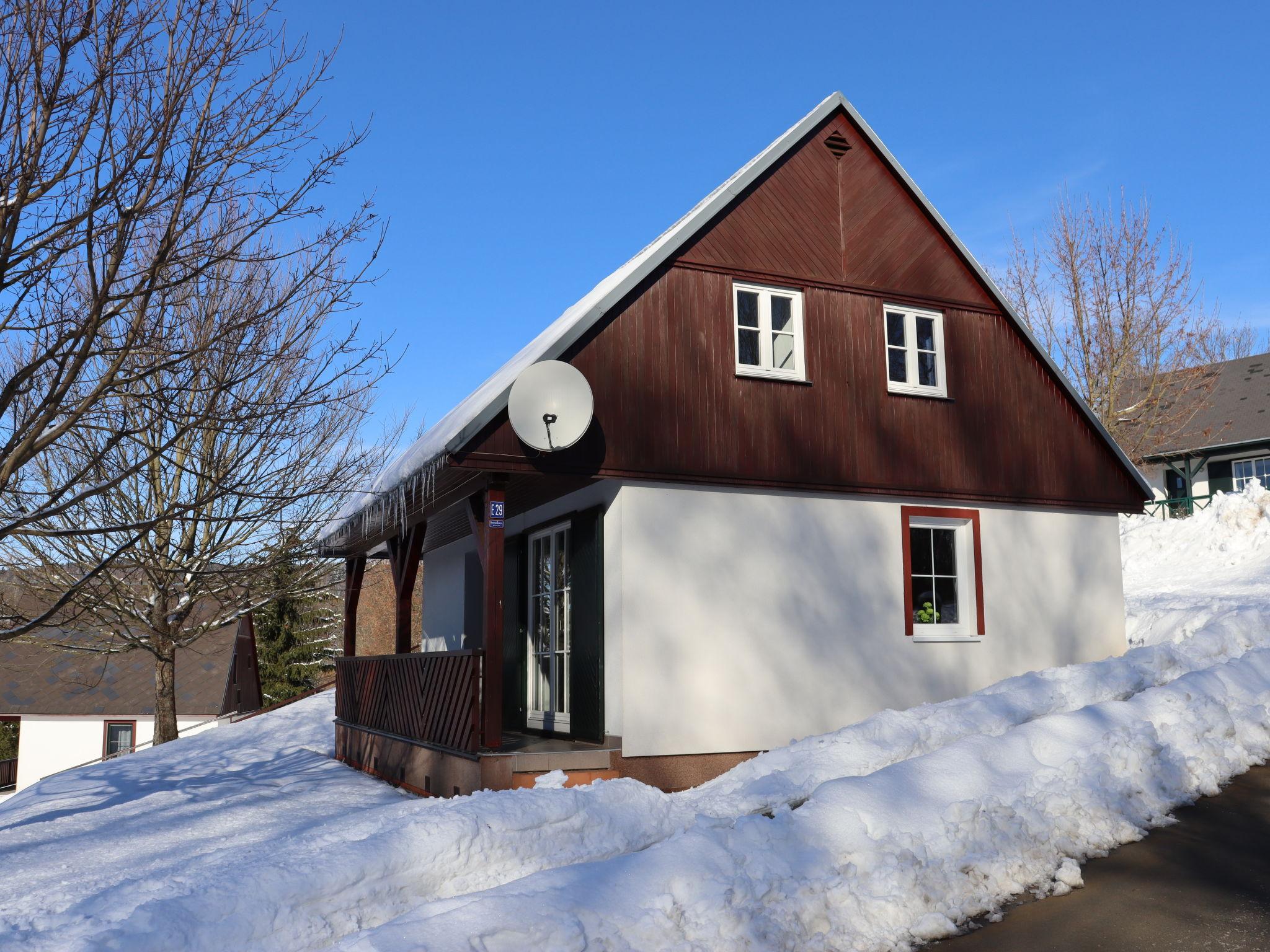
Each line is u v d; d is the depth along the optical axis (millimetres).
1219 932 4828
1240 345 52719
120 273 11195
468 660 8953
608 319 9688
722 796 6867
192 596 18734
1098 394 31906
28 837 9617
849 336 11008
